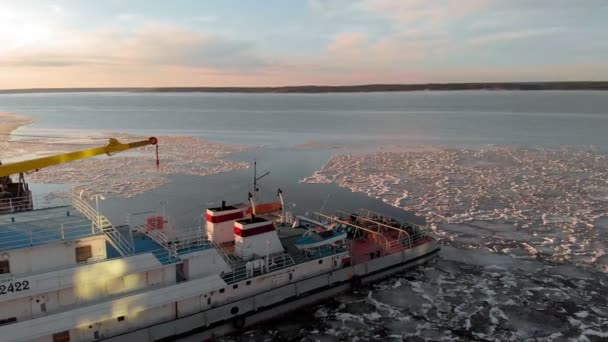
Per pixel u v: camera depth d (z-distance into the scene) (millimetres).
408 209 39906
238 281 19469
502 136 87000
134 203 41688
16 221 17125
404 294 23688
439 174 53781
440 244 31094
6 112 188000
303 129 104750
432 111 159625
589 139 80750
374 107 190500
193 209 39875
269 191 46719
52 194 44250
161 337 17750
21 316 15398
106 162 61688
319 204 42031
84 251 16375
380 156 65875
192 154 69062
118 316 16688
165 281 17938
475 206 40562
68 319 15758
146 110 188250
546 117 127938
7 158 64938
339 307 22328
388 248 25641
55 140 86625
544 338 19922
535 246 30625
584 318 21484
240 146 77500
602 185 47250
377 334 20250
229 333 19641
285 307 21219
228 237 22547
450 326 20922
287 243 23625
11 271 15133
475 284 24953
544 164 58375
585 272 26453
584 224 35125
